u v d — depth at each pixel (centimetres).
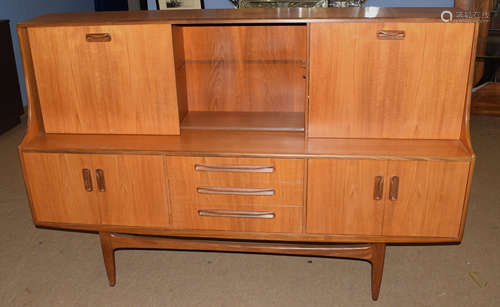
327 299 214
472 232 267
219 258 246
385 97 188
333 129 196
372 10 202
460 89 184
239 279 229
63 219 208
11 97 431
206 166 190
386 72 184
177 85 204
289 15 188
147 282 227
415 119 190
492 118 463
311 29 181
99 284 226
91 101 204
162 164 192
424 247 254
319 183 187
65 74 200
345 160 182
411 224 191
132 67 196
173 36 196
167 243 213
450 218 188
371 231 194
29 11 508
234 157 187
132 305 211
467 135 183
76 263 243
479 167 351
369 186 186
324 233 197
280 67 225
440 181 182
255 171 188
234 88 231
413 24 176
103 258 235
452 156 178
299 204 192
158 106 202
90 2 673
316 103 192
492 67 454
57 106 206
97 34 192
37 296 217
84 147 195
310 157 183
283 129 207
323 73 187
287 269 237
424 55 180
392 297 215
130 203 201
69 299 215
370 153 182
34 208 207
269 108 233
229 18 184
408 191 185
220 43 223
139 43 192
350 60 184
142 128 207
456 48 178
